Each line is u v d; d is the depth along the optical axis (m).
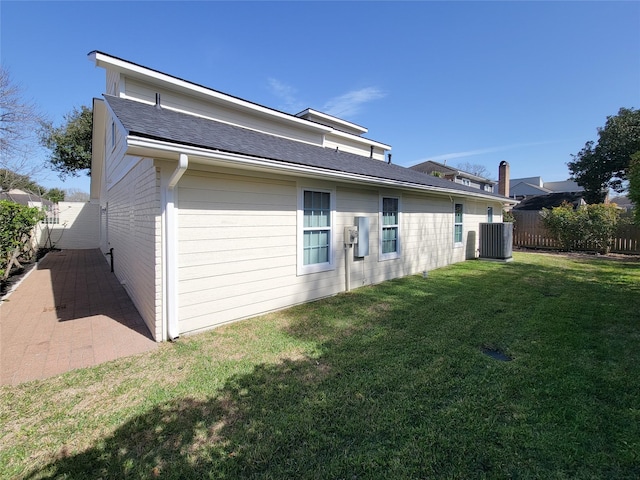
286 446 2.17
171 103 7.55
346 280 6.84
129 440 2.27
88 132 22.42
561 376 3.07
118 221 8.40
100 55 6.27
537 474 1.90
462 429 2.32
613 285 7.26
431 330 4.40
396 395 2.78
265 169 4.77
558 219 14.86
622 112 22.70
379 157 15.17
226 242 4.70
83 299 6.40
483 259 12.21
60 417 2.54
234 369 3.33
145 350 3.85
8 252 8.17
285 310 5.48
